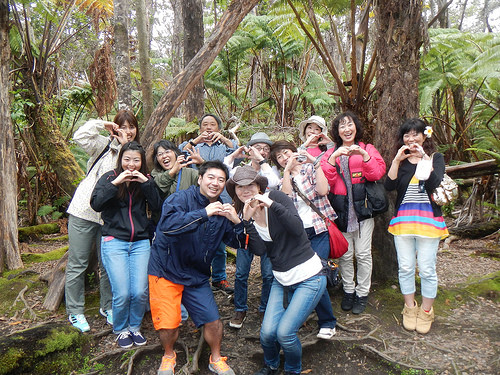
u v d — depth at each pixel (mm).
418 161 2898
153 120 3639
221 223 2512
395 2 3375
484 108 7309
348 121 3096
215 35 3617
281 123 7340
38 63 6797
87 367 2674
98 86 7418
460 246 5234
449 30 6699
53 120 7055
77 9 8266
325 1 4652
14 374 2424
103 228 2812
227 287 3830
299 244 2439
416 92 3498
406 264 2975
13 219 4504
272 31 7160
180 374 2564
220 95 9406
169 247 2441
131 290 2779
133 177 2699
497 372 2471
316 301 2414
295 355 2410
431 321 3000
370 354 2770
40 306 3545
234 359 2789
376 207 3027
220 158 3541
